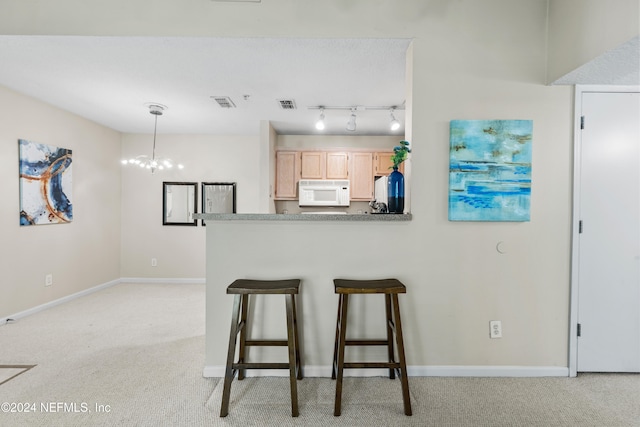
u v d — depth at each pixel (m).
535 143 2.05
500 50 2.04
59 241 3.58
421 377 2.08
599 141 2.05
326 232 2.07
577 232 2.06
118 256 4.62
